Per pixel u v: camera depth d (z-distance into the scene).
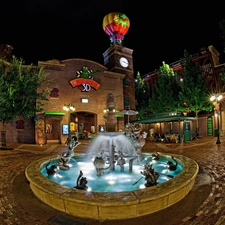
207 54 27.52
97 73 25.41
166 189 3.92
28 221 3.52
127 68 29.67
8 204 4.27
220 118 25.12
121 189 5.03
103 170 6.34
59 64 22.81
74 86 23.48
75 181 5.78
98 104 25.22
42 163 6.82
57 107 22.36
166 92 28.36
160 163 7.95
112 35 30.69
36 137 20.59
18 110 14.87
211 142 18.22
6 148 14.97
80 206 3.59
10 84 13.74
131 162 6.73
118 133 7.04
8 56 23.00
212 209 3.85
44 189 4.08
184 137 20.27
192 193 4.73
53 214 3.72
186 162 6.55
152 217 3.54
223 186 5.27
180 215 3.62
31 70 21.34
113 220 3.45
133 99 29.73
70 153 7.80
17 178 6.46
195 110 24.72
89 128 29.58
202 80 24.00
